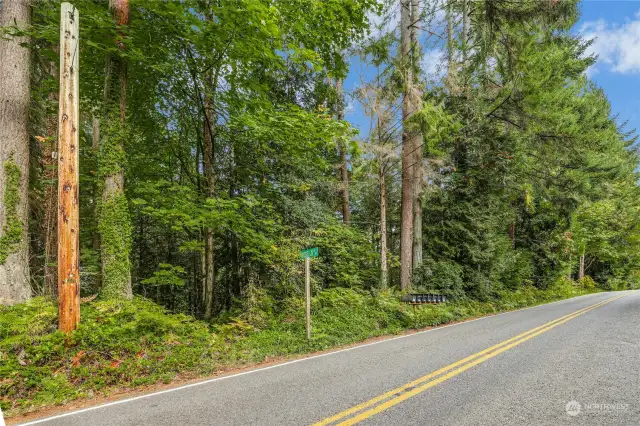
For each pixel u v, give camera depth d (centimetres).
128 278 783
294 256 1119
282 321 962
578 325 946
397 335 938
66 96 595
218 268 1498
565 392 418
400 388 442
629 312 1252
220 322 958
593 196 2047
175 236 1611
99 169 773
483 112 1520
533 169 1861
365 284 1463
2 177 759
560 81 1808
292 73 1439
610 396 404
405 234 1442
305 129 965
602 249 3428
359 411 370
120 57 795
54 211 1053
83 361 552
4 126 770
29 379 481
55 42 786
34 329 576
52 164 1015
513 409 369
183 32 838
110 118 779
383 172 1368
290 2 896
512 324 1013
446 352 651
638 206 3434
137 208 1124
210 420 359
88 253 1148
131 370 548
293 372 549
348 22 1025
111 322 644
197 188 1149
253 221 1102
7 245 746
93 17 711
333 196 1598
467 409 370
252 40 793
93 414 394
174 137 1212
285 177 1345
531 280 2280
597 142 1938
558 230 2338
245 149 1306
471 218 1577
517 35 1420
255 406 395
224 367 612
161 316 692
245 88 982
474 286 1608
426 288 1470
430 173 1394
